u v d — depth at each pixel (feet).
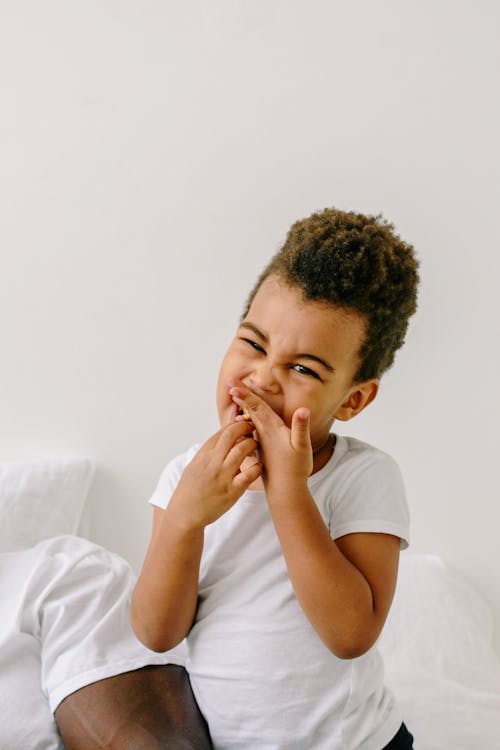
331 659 2.40
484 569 4.62
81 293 4.38
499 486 4.54
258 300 2.39
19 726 2.75
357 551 2.41
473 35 4.18
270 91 4.24
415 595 4.17
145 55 4.21
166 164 4.28
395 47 4.20
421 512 4.58
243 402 2.29
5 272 4.34
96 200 4.30
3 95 4.22
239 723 2.46
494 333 4.39
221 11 4.17
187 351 4.43
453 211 4.30
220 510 2.32
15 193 4.28
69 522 4.24
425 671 3.69
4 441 4.46
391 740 2.58
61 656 2.98
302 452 2.23
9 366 4.42
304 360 2.26
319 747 2.40
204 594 2.61
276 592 2.46
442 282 4.36
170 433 4.50
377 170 4.28
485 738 3.23
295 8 4.17
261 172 4.28
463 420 4.48
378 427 4.49
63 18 4.18
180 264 4.36
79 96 4.23
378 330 2.36
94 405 4.47
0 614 3.24
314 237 2.32
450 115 4.24
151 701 2.71
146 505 4.54
